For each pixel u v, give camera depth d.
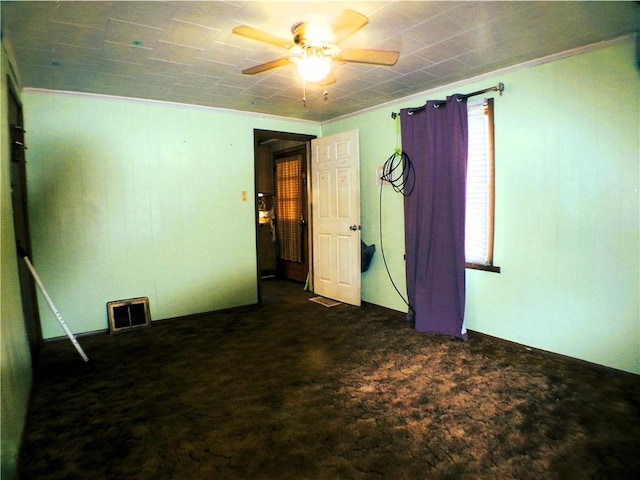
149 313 3.81
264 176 6.30
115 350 3.17
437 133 3.39
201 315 4.15
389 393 2.40
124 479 1.66
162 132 3.87
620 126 2.47
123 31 2.22
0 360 1.57
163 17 2.06
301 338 3.41
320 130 5.02
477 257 3.33
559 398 2.30
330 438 1.94
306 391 2.44
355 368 2.77
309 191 5.12
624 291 2.52
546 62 2.78
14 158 2.68
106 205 3.62
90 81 3.09
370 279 4.45
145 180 3.80
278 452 1.84
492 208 3.17
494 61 2.83
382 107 4.06
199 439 1.95
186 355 3.05
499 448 1.85
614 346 2.59
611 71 2.49
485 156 3.21
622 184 2.49
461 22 2.20
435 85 3.40
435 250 3.47
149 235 3.85
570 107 2.69
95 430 2.03
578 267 2.72
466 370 2.70
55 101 3.34
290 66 2.81
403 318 3.92
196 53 2.56
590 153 2.61
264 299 4.84
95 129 3.52
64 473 1.71
